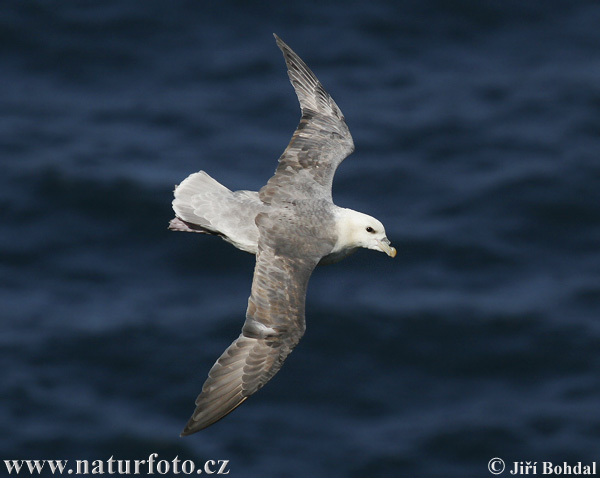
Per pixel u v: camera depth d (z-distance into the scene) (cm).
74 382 2939
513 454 2769
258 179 3638
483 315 3148
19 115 3925
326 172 1745
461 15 4469
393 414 2883
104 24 4350
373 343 3072
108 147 3769
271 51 4266
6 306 3145
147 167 3666
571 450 2761
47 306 3156
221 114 3959
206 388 1479
